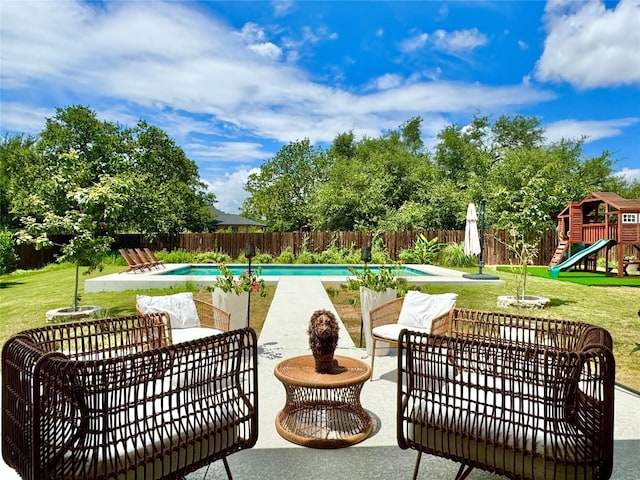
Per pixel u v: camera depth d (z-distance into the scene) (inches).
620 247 477.1
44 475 63.5
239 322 188.7
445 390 78.5
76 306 251.4
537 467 69.1
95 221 260.7
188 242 733.3
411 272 536.4
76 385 64.2
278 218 1176.2
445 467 93.7
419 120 1304.1
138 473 67.9
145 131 1012.5
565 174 923.4
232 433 81.8
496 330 118.6
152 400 71.1
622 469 91.6
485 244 677.9
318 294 332.2
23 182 741.9
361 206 802.8
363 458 97.7
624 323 242.1
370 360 170.2
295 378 106.3
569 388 68.7
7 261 476.7
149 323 118.3
